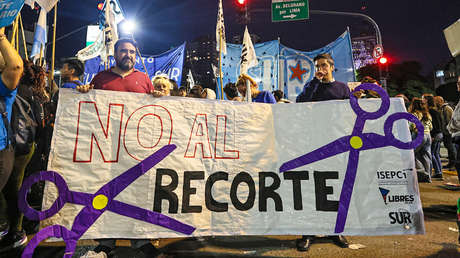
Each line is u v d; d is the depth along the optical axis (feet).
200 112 7.40
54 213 6.06
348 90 9.16
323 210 7.01
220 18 17.21
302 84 29.32
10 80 6.22
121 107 6.98
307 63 29.60
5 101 6.41
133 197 6.55
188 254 7.49
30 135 7.80
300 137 7.49
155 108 7.17
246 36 20.03
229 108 7.56
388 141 7.31
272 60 30.17
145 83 8.50
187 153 7.08
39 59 12.63
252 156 7.32
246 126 7.51
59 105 6.65
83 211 6.22
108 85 7.93
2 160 6.37
